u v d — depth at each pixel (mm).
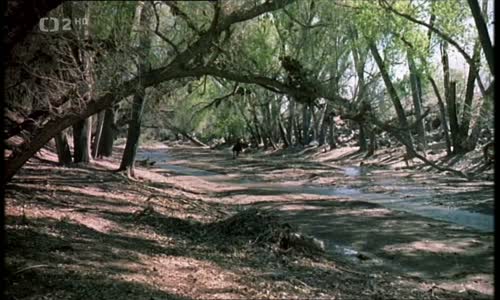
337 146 48969
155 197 16922
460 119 33250
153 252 9664
